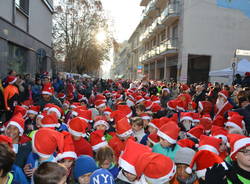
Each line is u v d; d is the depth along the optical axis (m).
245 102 5.02
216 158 2.18
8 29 12.07
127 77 74.31
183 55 23.73
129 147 2.55
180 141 3.72
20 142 3.46
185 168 2.63
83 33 32.03
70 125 3.73
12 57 13.55
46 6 21.44
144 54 44.72
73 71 35.50
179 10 24.89
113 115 5.38
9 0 12.44
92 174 2.56
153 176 2.20
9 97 6.36
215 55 24.03
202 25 23.81
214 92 8.54
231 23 24.11
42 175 1.93
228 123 4.15
